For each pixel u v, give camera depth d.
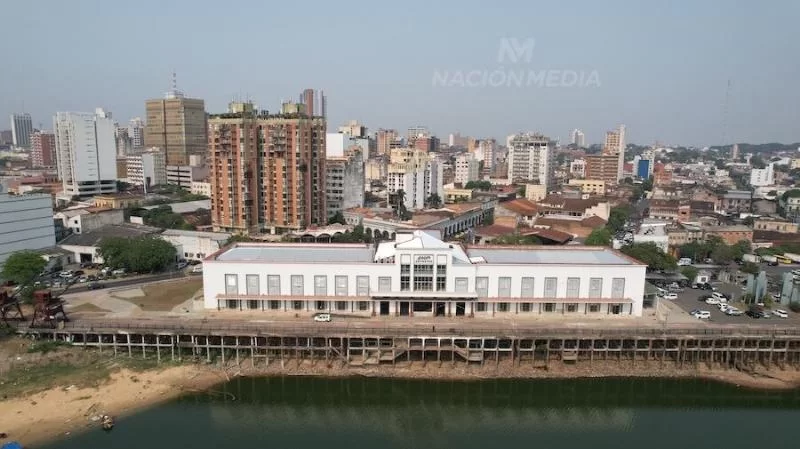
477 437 79.81
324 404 88.00
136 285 127.69
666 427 82.88
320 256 112.19
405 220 195.88
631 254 140.50
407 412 86.25
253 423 81.81
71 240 159.62
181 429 79.06
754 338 94.25
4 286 122.00
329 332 93.62
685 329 96.00
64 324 98.31
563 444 77.94
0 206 138.50
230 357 96.88
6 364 91.00
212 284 106.12
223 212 190.62
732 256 160.50
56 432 76.44
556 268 103.44
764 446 77.75
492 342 96.69
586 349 95.44
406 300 102.94
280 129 186.88
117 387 87.44
